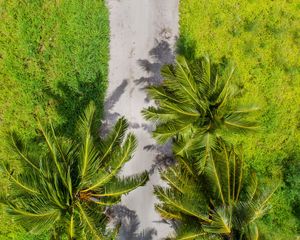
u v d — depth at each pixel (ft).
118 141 31.32
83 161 29.78
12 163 37.76
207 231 29.76
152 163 40.16
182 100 32.83
